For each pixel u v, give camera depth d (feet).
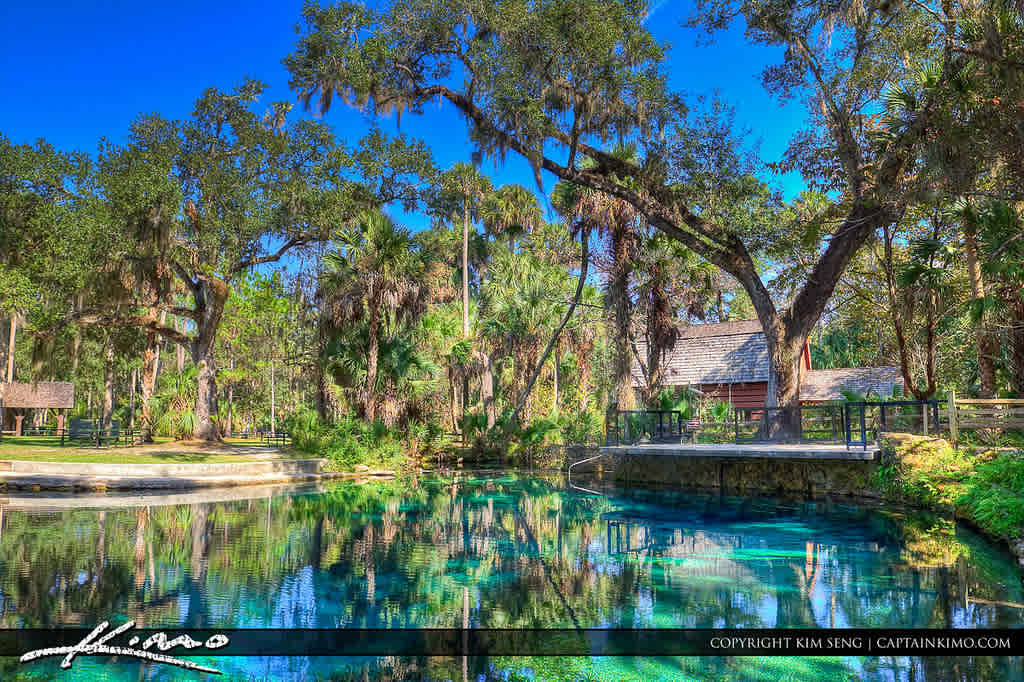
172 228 68.64
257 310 131.95
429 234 112.27
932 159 41.01
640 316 82.23
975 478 36.88
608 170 68.33
